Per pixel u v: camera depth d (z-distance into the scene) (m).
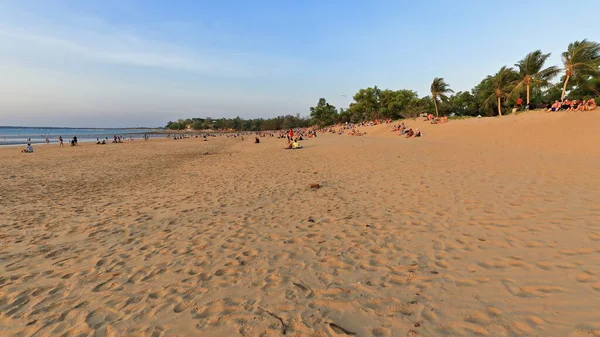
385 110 68.00
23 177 14.25
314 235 5.49
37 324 3.30
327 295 3.55
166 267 4.55
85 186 11.74
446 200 6.94
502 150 16.42
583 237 4.39
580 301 3.00
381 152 18.39
